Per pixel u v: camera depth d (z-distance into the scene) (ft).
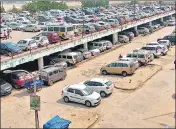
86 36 166.91
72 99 99.71
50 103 100.78
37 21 250.78
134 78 125.29
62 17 268.21
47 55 143.74
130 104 98.73
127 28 213.87
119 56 156.04
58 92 110.93
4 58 119.85
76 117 89.51
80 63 152.35
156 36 226.99
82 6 442.50
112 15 273.75
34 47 136.67
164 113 91.35
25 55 125.39
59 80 124.67
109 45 180.55
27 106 98.78
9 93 109.81
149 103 99.30
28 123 86.89
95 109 95.25
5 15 285.64
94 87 105.70
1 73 120.16
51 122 79.92
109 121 86.99
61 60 146.10
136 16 254.68
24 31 208.74
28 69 141.69
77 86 100.27
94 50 167.22
